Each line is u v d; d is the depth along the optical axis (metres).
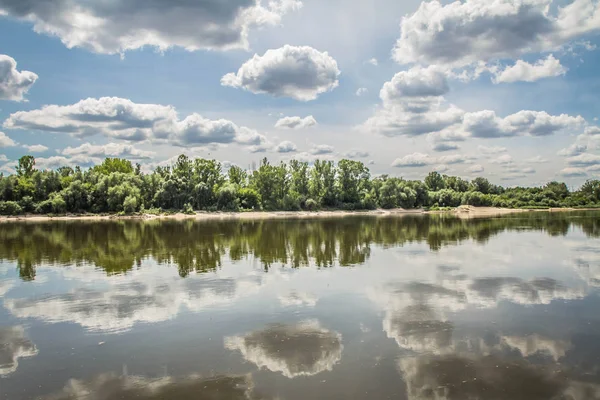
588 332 16.61
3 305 22.06
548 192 168.50
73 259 37.44
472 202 162.12
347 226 76.38
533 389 11.90
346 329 17.31
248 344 15.80
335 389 12.00
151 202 123.12
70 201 111.69
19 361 14.60
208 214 119.38
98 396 11.94
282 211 132.88
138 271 31.19
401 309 20.09
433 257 36.28
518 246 43.22
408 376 12.79
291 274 29.33
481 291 23.56
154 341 16.33
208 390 12.12
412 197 154.88
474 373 12.94
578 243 45.25
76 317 19.73
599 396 11.48
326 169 148.00
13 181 110.00
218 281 27.17
